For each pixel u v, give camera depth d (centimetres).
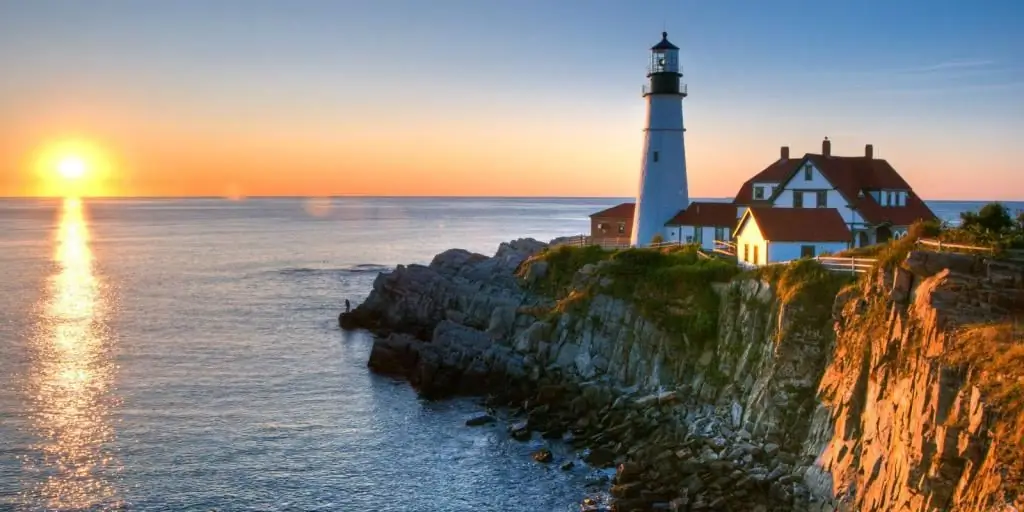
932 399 3684
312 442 6097
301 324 10250
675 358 6512
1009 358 3453
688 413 5950
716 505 4716
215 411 6744
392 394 7244
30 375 7712
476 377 7294
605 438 5950
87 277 14850
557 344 7325
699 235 9188
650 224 9550
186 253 19838
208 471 5578
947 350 3781
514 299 8669
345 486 5378
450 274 10275
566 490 5288
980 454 3309
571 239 11175
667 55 9475
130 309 11294
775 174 9069
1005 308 3947
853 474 4369
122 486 5331
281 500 5184
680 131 9556
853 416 4559
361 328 9931
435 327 8881
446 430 6350
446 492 5288
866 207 8106
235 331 9806
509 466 5659
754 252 6862
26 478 5416
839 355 4959
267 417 6619
